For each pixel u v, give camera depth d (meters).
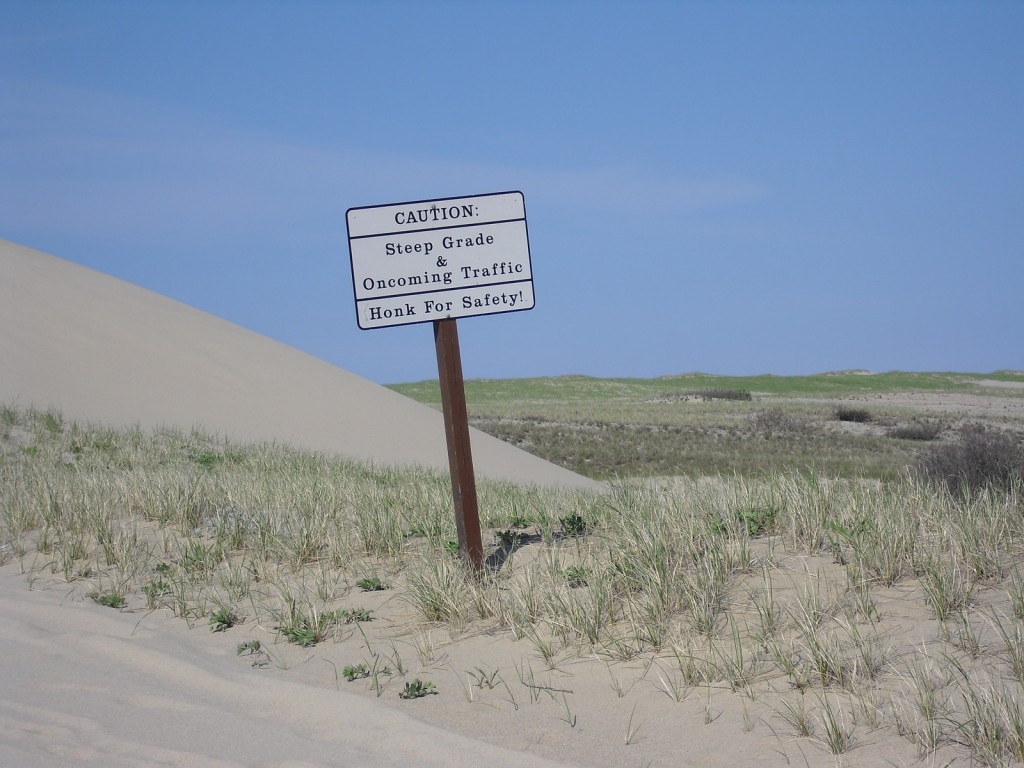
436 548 7.08
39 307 20.09
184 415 17.81
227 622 5.71
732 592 5.12
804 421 45.31
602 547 6.31
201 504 8.80
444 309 6.17
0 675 4.54
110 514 8.49
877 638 4.28
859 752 3.33
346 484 10.69
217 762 3.53
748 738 3.58
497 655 4.85
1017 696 3.50
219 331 23.25
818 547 5.74
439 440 20.81
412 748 3.69
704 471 26.28
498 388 70.56
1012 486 6.46
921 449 33.06
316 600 6.12
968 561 4.98
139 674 4.72
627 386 73.19
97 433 14.50
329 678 4.69
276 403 20.03
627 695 4.14
